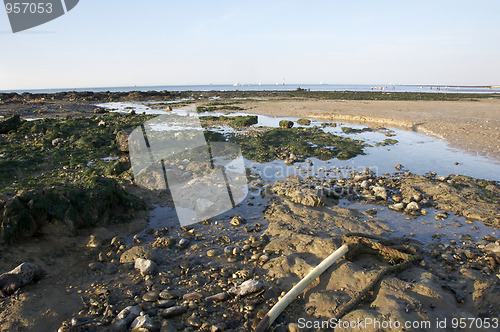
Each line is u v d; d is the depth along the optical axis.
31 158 9.62
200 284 3.97
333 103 32.34
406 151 11.85
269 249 4.80
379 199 7.15
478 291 3.71
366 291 3.49
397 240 5.10
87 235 5.02
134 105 34.88
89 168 8.64
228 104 33.22
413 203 6.52
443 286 3.81
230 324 3.25
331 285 3.74
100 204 5.33
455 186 7.66
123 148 10.45
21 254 4.28
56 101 39.91
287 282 3.96
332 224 5.72
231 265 4.45
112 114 21.38
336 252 4.16
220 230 5.59
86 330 3.12
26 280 3.78
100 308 3.49
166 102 38.84
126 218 5.67
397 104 29.92
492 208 6.39
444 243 5.18
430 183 7.80
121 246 4.84
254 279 4.08
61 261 4.35
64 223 4.82
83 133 13.53
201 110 27.53
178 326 3.23
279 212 6.20
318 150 11.62
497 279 3.99
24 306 3.42
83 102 39.81
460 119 18.92
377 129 16.86
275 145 12.95
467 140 13.48
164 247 4.96
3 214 4.46
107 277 4.12
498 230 5.62
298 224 5.67
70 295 3.73
